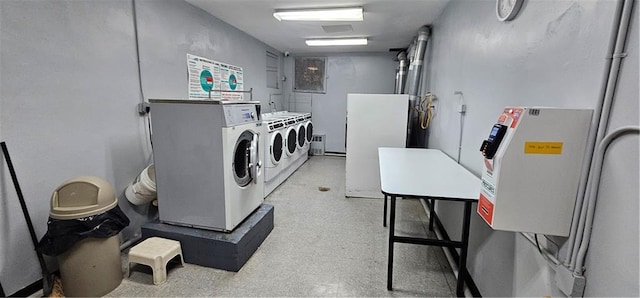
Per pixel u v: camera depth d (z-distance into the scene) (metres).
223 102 2.07
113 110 2.29
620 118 0.88
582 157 1.04
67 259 1.74
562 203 1.09
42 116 1.81
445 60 3.04
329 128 6.75
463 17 2.44
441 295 1.91
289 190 4.07
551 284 1.15
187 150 2.18
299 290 1.93
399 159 2.63
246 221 2.46
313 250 2.45
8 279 1.72
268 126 3.68
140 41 2.50
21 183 1.73
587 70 1.01
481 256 1.86
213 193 2.19
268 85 5.66
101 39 2.15
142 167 2.59
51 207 1.69
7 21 1.61
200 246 2.17
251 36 4.74
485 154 1.24
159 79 2.74
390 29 4.18
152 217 2.74
